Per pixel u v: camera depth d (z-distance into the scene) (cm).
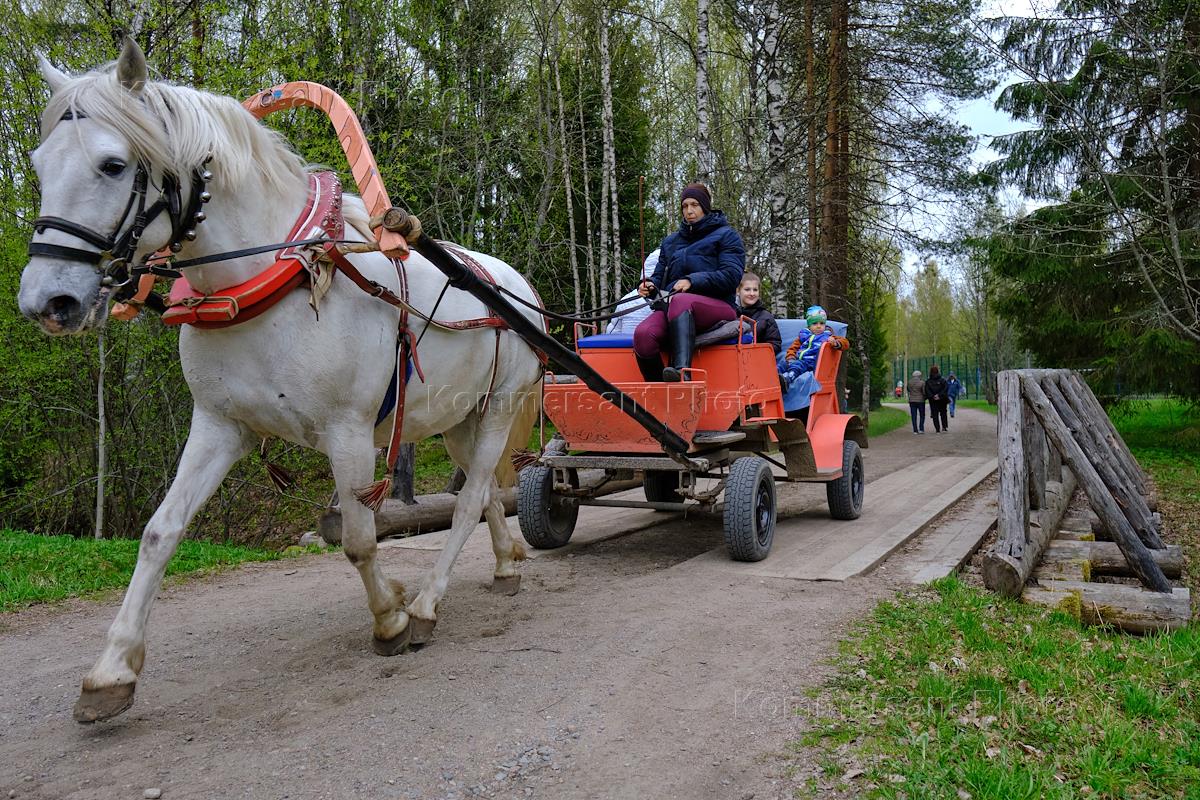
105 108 282
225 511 1010
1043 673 380
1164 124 1075
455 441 476
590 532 732
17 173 888
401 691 355
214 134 308
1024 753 303
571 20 1962
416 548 693
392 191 1155
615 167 2008
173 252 309
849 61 1612
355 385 354
